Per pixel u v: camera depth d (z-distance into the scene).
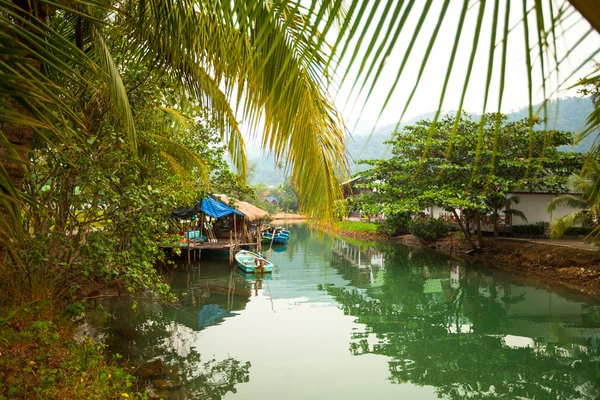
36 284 5.84
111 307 9.86
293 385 6.66
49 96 1.93
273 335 9.19
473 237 22.70
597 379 7.25
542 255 17.08
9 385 3.72
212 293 13.33
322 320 10.52
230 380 6.69
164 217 7.07
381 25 0.63
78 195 6.09
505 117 17.25
